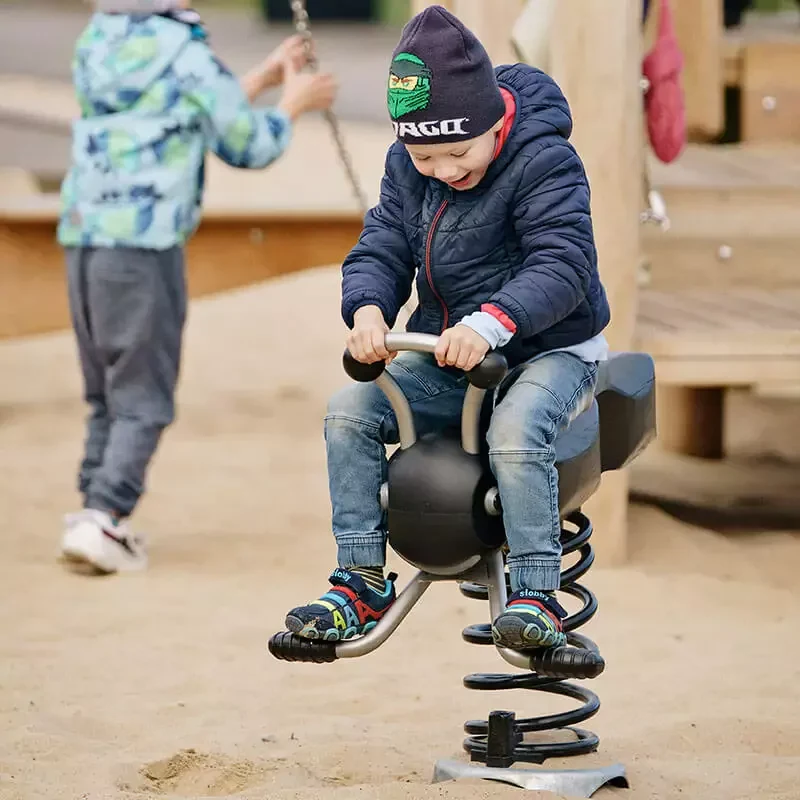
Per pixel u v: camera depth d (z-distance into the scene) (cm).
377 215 1159
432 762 1282
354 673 1573
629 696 1479
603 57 1917
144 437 2009
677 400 2858
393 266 1146
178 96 2003
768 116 2902
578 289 1069
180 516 2322
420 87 1048
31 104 6400
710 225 2427
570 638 1232
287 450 2802
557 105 1116
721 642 1677
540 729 1186
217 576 1980
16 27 9962
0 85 7069
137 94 2005
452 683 1538
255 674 1569
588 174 1934
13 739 1340
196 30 2041
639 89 1948
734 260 2438
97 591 1897
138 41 2011
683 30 2836
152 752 1317
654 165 2603
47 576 1969
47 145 4331
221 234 2780
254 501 2420
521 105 1106
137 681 1541
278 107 2062
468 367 1016
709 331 2023
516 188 1088
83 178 2017
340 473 1098
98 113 2033
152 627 1742
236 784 1245
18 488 2486
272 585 1936
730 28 3528
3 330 2780
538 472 1043
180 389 3394
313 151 5956
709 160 2680
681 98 2017
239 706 1462
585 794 1150
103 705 1462
